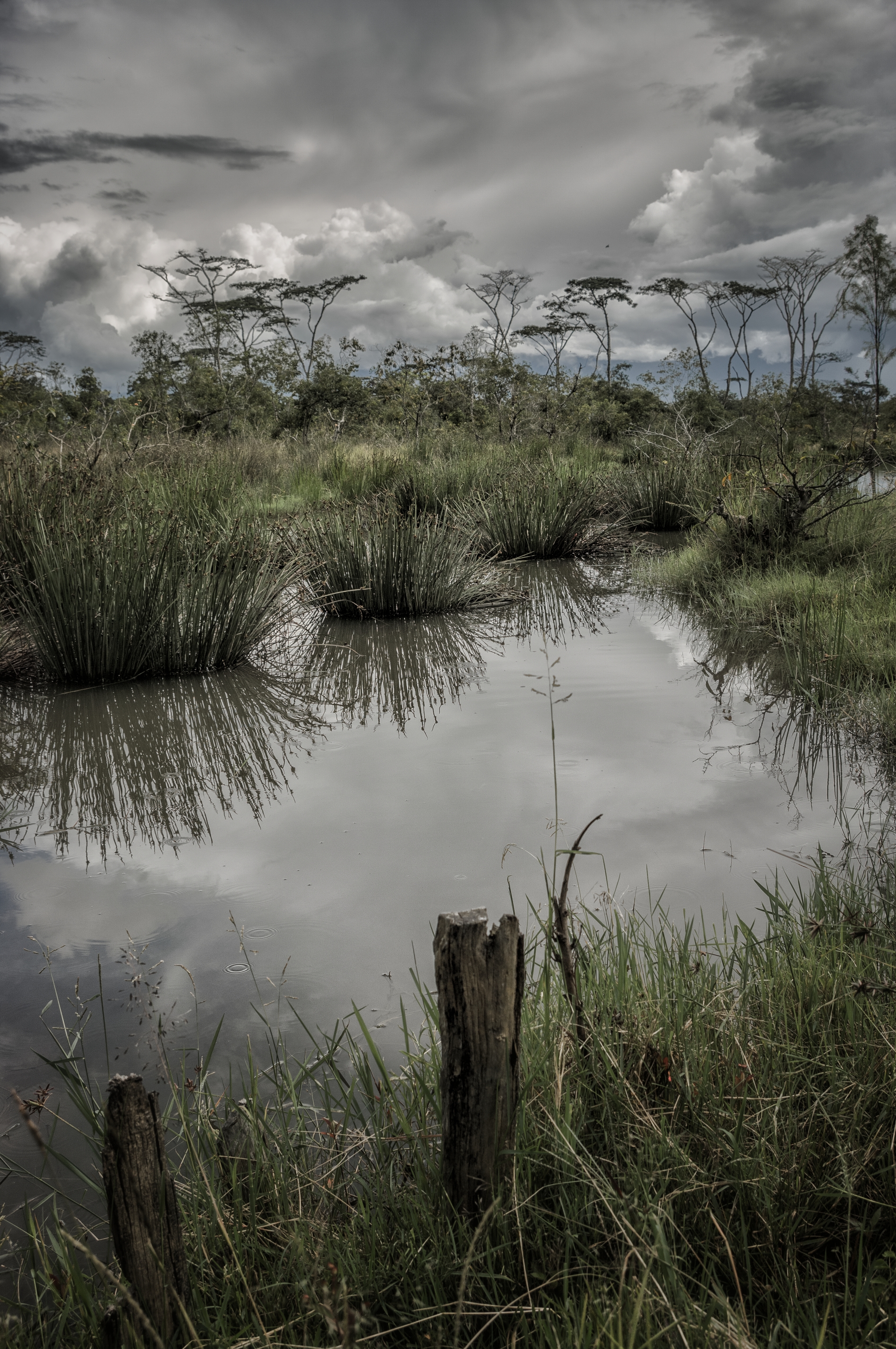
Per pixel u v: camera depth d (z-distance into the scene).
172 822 3.62
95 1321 1.36
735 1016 1.92
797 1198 1.51
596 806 3.56
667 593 7.98
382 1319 1.37
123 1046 2.22
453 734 4.56
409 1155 1.75
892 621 5.38
